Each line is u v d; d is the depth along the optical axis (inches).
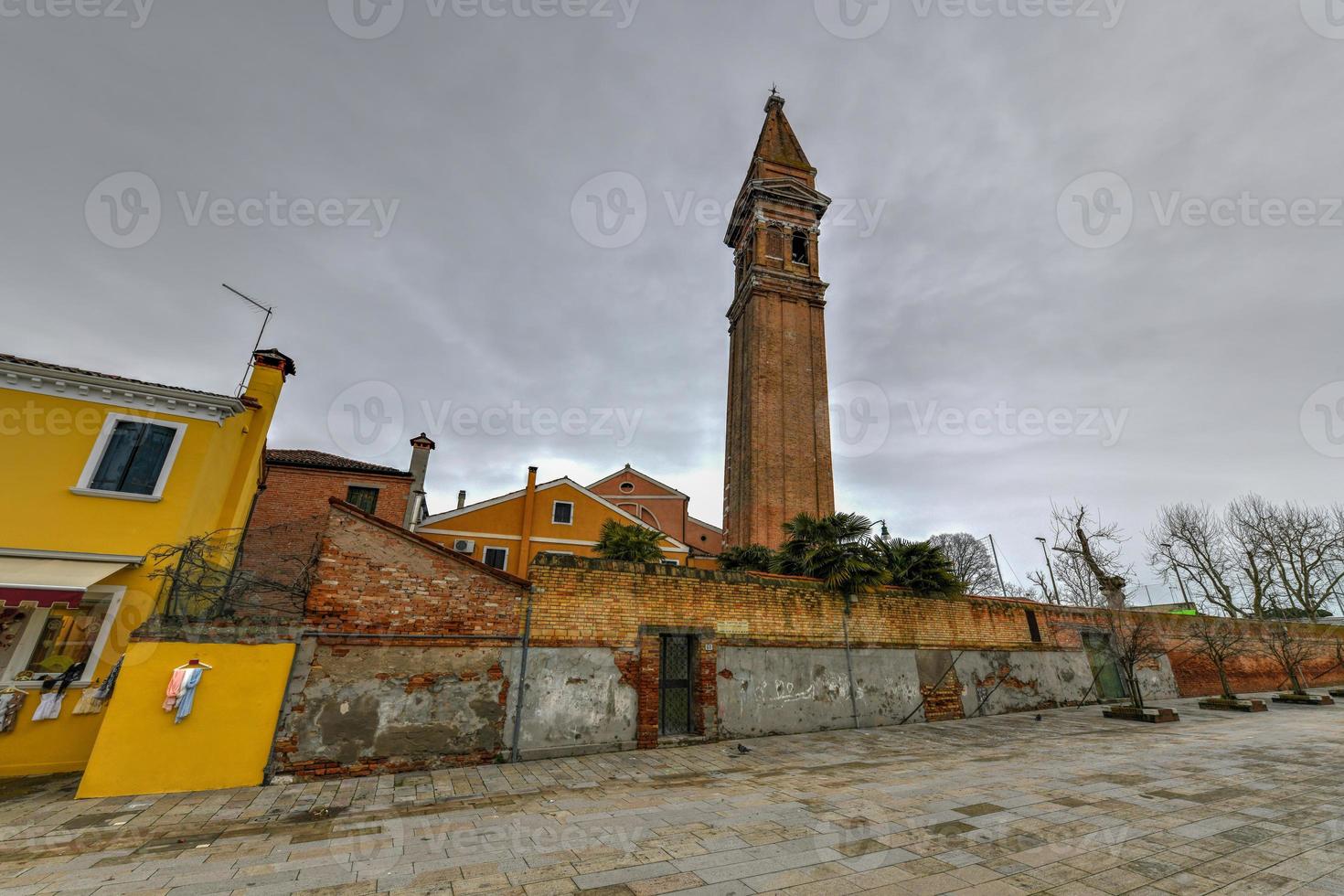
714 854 207.8
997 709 593.0
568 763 369.7
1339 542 1134.4
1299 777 314.7
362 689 351.3
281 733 326.3
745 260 1512.1
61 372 393.7
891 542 640.4
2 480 375.6
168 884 182.9
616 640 431.8
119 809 267.9
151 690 307.9
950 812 257.1
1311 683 943.7
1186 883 180.2
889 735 471.5
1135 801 271.7
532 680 396.8
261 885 182.4
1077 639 696.4
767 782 319.0
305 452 968.3
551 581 425.1
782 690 483.5
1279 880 181.8
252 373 555.8
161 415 426.3
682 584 470.6
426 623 379.2
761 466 1220.5
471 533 1024.2
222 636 327.6
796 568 581.3
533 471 1087.0
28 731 343.3
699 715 445.7
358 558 372.8
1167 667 787.4
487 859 204.7
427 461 1087.6
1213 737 458.0
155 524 403.9
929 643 574.9
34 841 225.3
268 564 379.9
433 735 359.9
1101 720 555.5
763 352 1315.2
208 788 303.9
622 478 1568.7
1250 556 1200.8
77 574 370.6
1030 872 189.5
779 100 1685.5
